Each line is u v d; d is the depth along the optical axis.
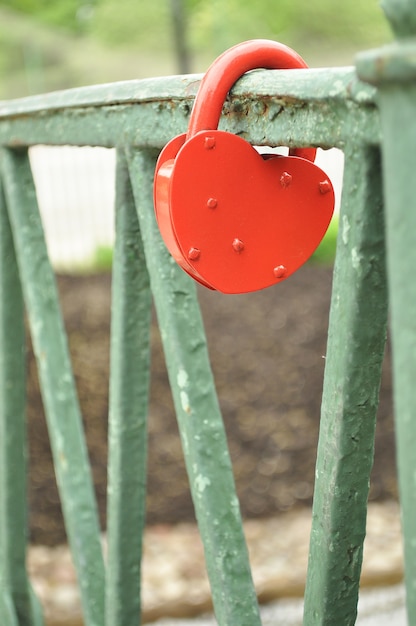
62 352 0.94
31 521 2.40
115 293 0.79
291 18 10.65
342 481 0.59
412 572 0.52
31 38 13.73
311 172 0.63
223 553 0.71
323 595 0.62
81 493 0.94
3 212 1.00
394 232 0.50
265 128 0.61
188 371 0.71
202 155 0.60
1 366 1.03
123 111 0.73
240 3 9.52
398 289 0.50
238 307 3.94
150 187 0.73
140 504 0.82
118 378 0.80
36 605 1.10
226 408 3.05
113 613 0.84
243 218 0.62
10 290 1.02
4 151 0.95
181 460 2.72
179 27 6.61
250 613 0.71
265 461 2.72
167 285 0.71
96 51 13.48
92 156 8.07
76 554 0.94
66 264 4.90
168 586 2.04
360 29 11.27
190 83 0.65
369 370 0.58
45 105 0.84
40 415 2.99
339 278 0.57
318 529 0.62
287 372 3.29
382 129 0.50
